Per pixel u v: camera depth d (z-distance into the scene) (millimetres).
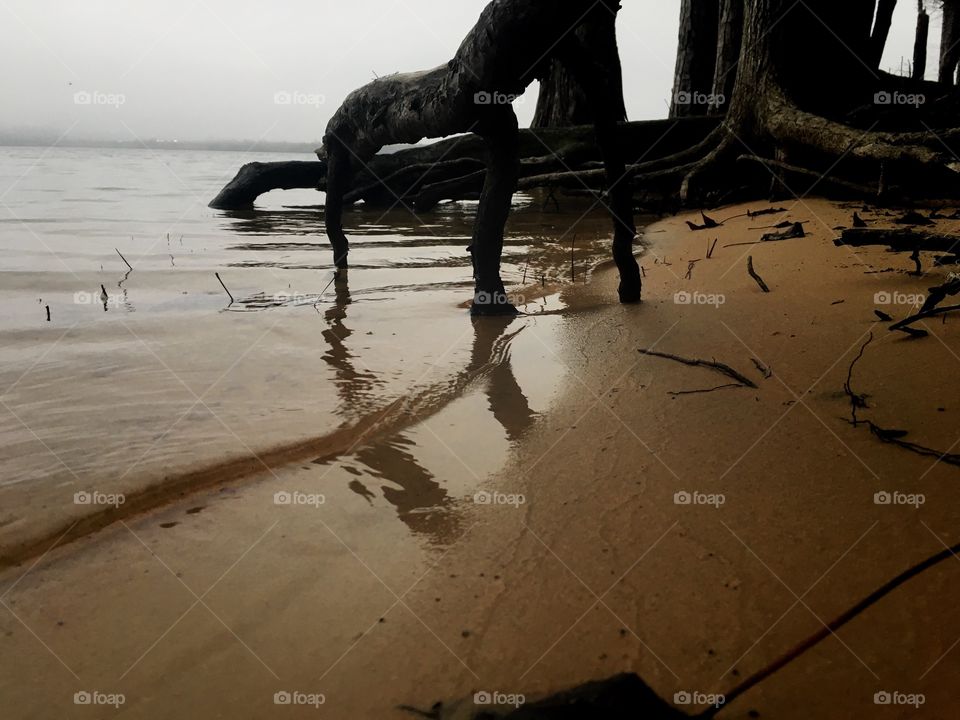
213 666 2082
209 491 3088
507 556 2570
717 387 3941
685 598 2279
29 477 3148
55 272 7598
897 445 3092
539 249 9539
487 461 3334
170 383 4324
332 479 3193
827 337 4535
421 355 4898
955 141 8984
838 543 2479
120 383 4309
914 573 2051
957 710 1777
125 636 2211
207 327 5539
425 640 2166
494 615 2264
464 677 2010
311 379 4434
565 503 2900
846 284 5781
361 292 6844
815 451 3119
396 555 2611
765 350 4438
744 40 11977
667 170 12969
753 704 1855
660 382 4113
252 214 14828
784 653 2018
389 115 6215
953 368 3781
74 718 1902
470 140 15547
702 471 3047
